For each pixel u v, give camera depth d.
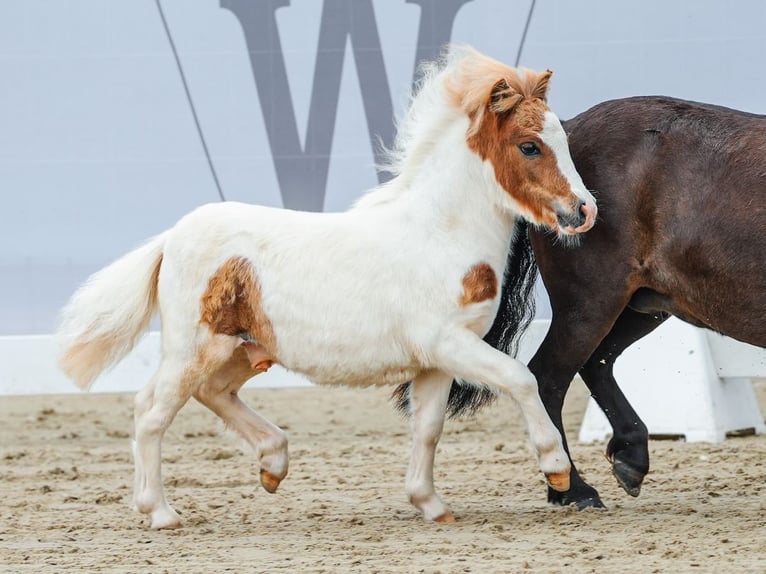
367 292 10.32
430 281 10.26
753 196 10.25
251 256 10.51
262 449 11.05
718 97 15.93
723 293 10.43
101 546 10.13
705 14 15.90
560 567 8.83
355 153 16.45
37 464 15.32
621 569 8.71
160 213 16.66
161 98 16.58
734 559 8.95
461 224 10.41
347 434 17.61
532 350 15.80
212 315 10.50
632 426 11.62
